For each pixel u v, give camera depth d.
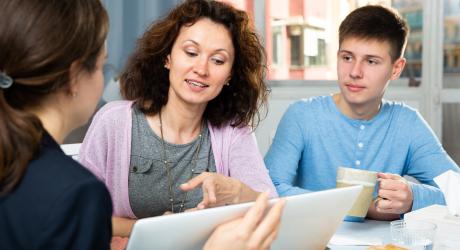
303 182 1.79
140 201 1.46
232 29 1.39
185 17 1.37
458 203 1.27
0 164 0.70
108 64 2.53
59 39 0.73
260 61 1.49
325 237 1.08
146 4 2.59
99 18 0.78
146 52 1.43
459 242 1.18
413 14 3.35
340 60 1.65
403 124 1.75
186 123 1.46
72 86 0.78
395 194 1.38
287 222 0.94
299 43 3.18
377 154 1.74
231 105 1.50
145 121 1.46
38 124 0.74
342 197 1.01
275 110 3.06
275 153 1.75
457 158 3.43
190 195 1.47
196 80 1.35
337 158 1.74
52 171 0.72
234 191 1.27
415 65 3.40
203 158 1.48
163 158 1.45
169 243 0.85
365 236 1.30
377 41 1.58
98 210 0.72
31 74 0.73
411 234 1.13
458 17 3.34
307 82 3.22
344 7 3.24
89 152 1.43
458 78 3.41
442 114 3.40
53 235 0.68
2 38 0.72
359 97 1.63
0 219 0.71
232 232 0.85
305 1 3.16
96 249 0.71
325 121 1.75
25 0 0.73
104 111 1.46
